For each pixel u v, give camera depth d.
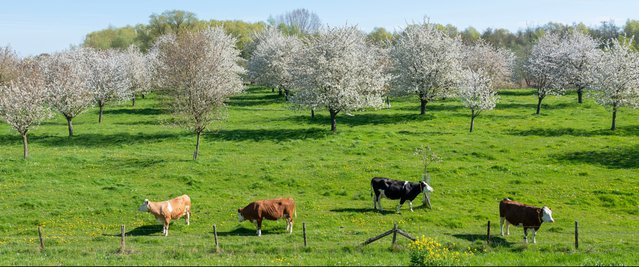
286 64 95.00
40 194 40.53
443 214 35.94
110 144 61.16
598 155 51.97
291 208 32.78
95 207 37.69
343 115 78.94
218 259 25.92
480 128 67.38
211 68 73.06
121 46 164.75
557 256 25.58
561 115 75.44
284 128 68.69
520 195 40.66
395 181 36.94
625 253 26.80
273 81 97.81
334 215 35.81
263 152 56.22
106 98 78.94
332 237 30.58
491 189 41.94
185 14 153.00
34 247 28.78
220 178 45.75
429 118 74.50
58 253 27.78
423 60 76.19
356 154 54.91
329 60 67.44
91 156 53.66
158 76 82.50
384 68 94.38
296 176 45.91
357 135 62.97
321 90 66.06
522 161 51.28
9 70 80.12
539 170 46.88
